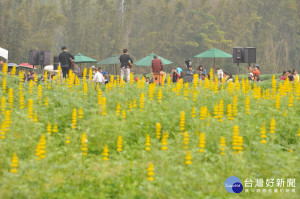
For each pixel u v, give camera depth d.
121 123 30.33
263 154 24.16
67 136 26.53
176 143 26.14
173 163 22.25
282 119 32.50
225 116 33.66
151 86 39.78
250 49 67.19
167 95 40.84
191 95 39.91
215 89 42.12
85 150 25.44
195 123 29.17
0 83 40.56
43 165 21.28
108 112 34.31
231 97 39.78
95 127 28.67
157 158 23.34
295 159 23.98
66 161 24.48
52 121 31.44
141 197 20.52
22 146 24.55
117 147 27.92
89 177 22.62
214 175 22.06
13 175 19.67
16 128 26.36
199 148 24.27
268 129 31.28
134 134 30.22
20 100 33.94
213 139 26.92
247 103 34.97
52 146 25.81
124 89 41.69
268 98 40.31
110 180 22.72
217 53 83.25
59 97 36.84
